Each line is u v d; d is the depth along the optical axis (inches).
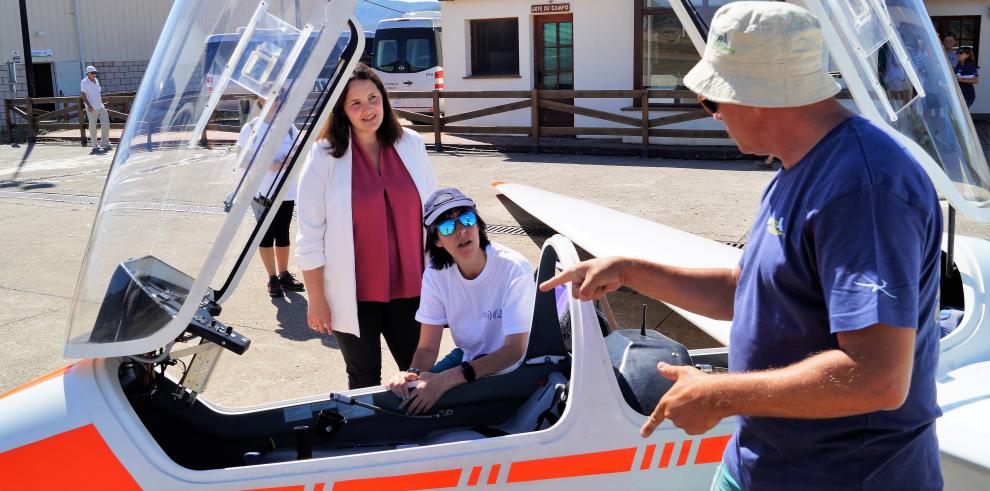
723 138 487.2
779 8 63.1
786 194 64.7
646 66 543.5
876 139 61.2
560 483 93.8
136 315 91.2
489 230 305.7
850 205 59.0
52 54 862.5
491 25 589.6
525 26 571.5
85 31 893.8
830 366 58.7
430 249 120.6
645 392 99.0
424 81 673.0
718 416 62.7
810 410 59.6
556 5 558.9
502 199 365.7
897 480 65.4
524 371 113.7
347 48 93.0
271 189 97.0
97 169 507.5
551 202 278.4
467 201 116.9
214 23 95.0
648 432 66.8
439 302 122.5
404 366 142.4
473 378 111.7
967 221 284.8
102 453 86.0
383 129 133.0
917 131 129.5
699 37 162.9
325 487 87.9
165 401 105.3
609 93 506.3
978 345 118.0
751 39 62.4
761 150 67.1
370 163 133.4
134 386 99.3
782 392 59.9
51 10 858.8
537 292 112.2
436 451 90.5
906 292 57.2
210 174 92.7
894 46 128.0
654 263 83.7
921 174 61.0
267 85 90.0
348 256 132.2
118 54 933.8
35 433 86.3
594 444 94.1
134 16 945.5
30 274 267.1
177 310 90.9
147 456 86.6
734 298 76.9
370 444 110.4
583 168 455.5
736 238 283.6
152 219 96.4
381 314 139.6
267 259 237.1
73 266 276.5
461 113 603.5
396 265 136.3
